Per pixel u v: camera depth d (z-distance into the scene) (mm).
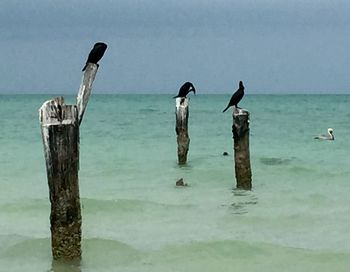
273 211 15898
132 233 13781
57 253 10977
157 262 11672
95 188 19734
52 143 10430
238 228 14164
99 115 65438
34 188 19734
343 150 31094
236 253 12172
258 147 32938
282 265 11484
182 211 16016
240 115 18078
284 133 41812
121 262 11688
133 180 21438
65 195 10742
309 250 12305
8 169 24000
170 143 34531
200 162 26016
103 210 16078
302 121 55750
